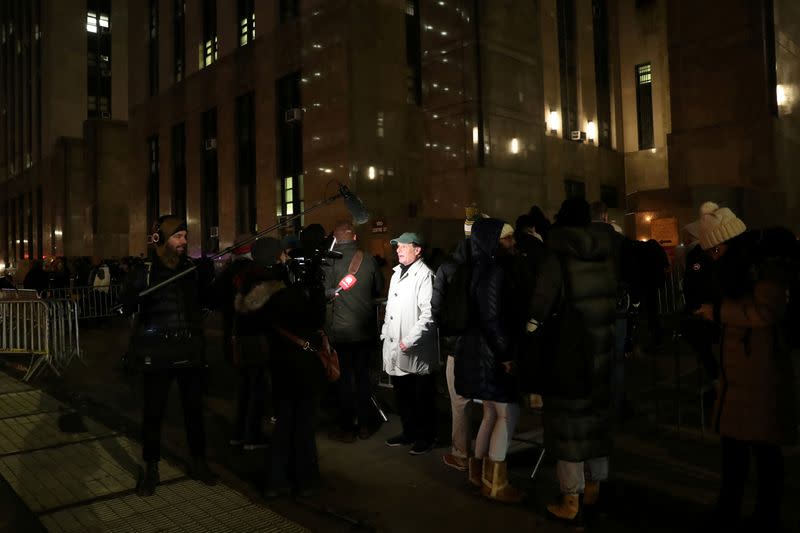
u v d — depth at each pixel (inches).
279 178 775.7
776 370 135.9
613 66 962.7
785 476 175.3
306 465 171.0
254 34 828.0
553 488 173.8
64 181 1439.5
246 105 847.7
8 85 1856.5
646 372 317.4
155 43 1085.8
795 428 136.3
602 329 148.1
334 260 218.1
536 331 146.2
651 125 948.6
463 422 188.2
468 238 171.8
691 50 710.5
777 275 134.1
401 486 177.3
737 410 138.7
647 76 951.6
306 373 169.6
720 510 145.1
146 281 172.9
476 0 701.9
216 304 195.8
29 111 1688.0
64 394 303.6
